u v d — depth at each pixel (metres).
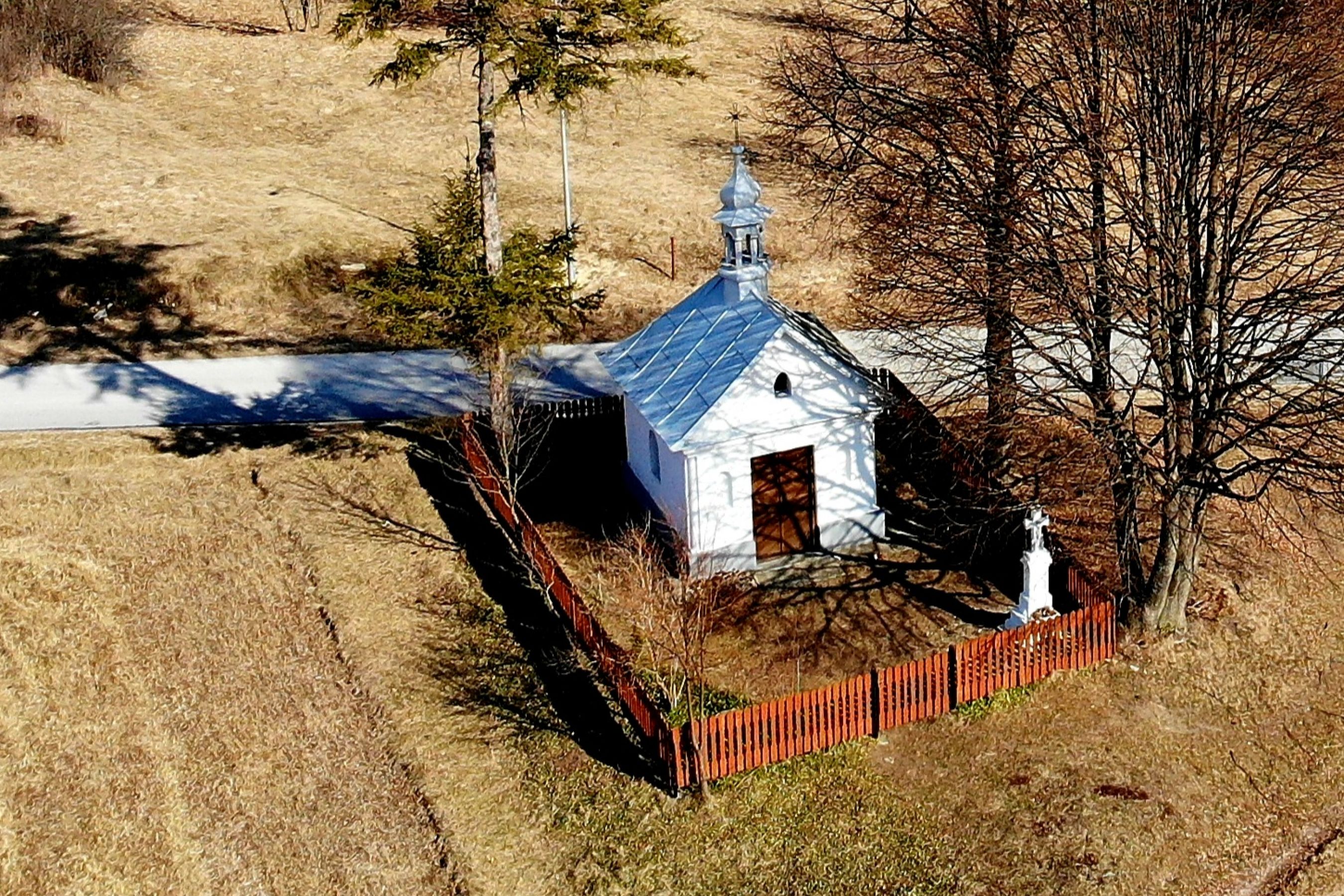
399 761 23.59
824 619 26.88
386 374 39.00
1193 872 21.03
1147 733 23.69
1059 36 27.22
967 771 22.88
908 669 23.53
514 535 29.44
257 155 52.53
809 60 35.62
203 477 33.38
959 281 27.12
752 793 22.42
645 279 44.38
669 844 21.53
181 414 36.81
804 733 23.03
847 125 30.62
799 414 27.61
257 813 22.72
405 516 31.20
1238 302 29.33
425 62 29.67
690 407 27.14
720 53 63.69
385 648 26.42
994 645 24.14
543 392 37.59
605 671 24.94
